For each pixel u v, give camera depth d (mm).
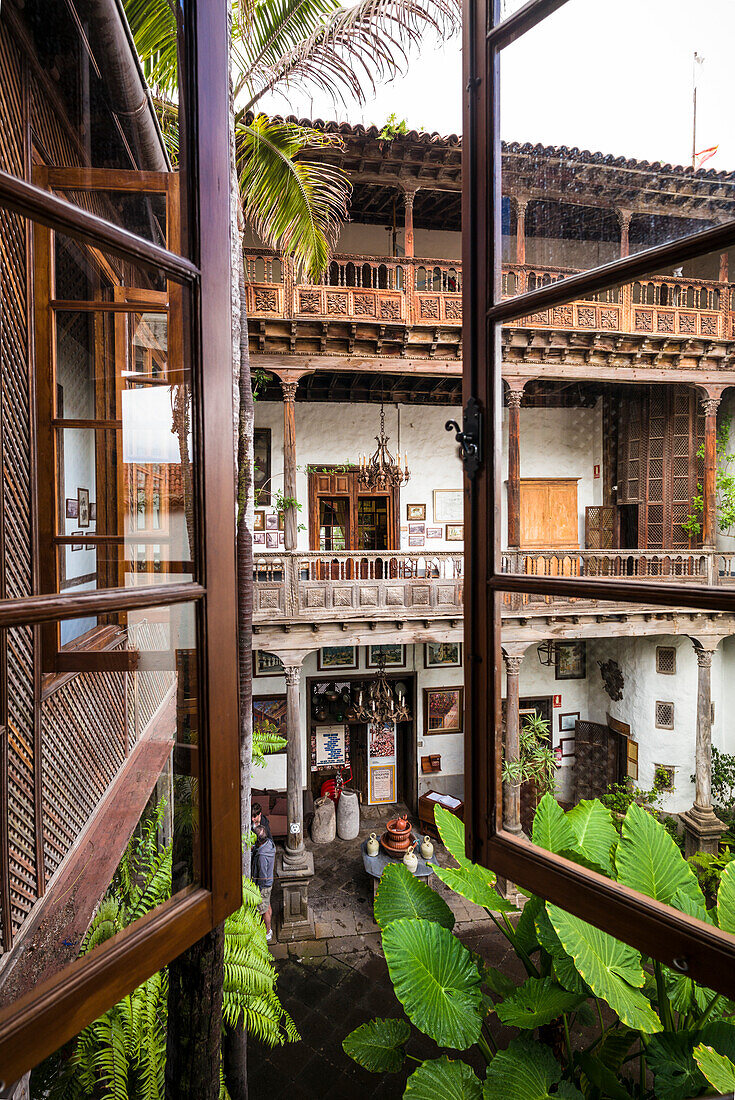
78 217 867
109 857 1242
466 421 1372
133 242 970
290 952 7375
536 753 5324
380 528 12406
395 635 9383
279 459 11703
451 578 9633
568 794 11477
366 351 9117
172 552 1210
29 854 1386
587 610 3346
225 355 1193
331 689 12047
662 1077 2979
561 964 3262
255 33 4902
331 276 9039
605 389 8719
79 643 1433
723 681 8117
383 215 10914
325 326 8695
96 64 1607
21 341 1756
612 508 8891
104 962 924
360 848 10242
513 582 1255
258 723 11594
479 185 1323
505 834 1313
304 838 10562
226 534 1182
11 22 1581
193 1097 1888
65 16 1609
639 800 9398
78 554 1611
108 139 1588
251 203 5805
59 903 1186
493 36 1246
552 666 11516
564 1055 4008
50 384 1752
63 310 1699
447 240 11648
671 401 7852
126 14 1673
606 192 1020
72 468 1669
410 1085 3143
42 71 1648
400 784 12469
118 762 1452
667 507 7961
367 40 4359
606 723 10961
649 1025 2498
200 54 1135
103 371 1613
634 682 10008
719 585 956
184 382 1160
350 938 7664
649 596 991
